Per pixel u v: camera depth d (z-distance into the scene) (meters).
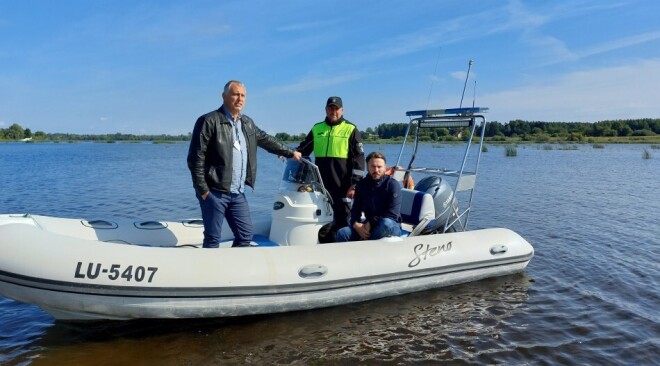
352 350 3.51
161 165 24.77
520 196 12.29
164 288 3.55
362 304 4.39
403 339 3.71
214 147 3.85
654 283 5.09
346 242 4.43
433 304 4.44
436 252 4.74
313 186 4.79
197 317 3.78
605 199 11.73
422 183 5.57
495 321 4.07
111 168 22.16
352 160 4.88
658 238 7.27
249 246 4.27
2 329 3.79
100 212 9.70
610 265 5.77
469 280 5.04
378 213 4.70
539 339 3.72
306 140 5.12
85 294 3.45
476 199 11.72
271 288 3.85
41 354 3.37
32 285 3.38
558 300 4.58
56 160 29.14
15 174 18.19
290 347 3.54
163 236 4.82
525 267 5.46
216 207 3.95
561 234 7.58
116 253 3.55
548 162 26.83
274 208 4.88
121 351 3.43
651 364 3.33
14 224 3.62
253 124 4.21
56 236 3.56
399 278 4.49
